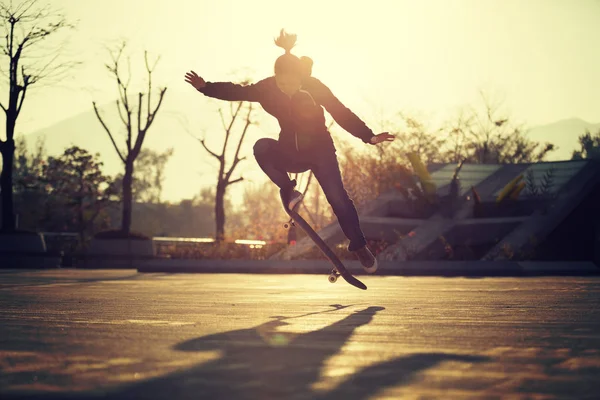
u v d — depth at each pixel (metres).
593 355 4.00
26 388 3.09
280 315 6.49
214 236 40.72
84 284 14.30
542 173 37.09
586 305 7.84
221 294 10.34
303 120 6.57
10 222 36.16
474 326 5.48
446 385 3.15
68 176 65.31
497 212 33.88
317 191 53.75
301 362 3.76
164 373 3.44
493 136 60.25
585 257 31.11
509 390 3.05
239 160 47.00
